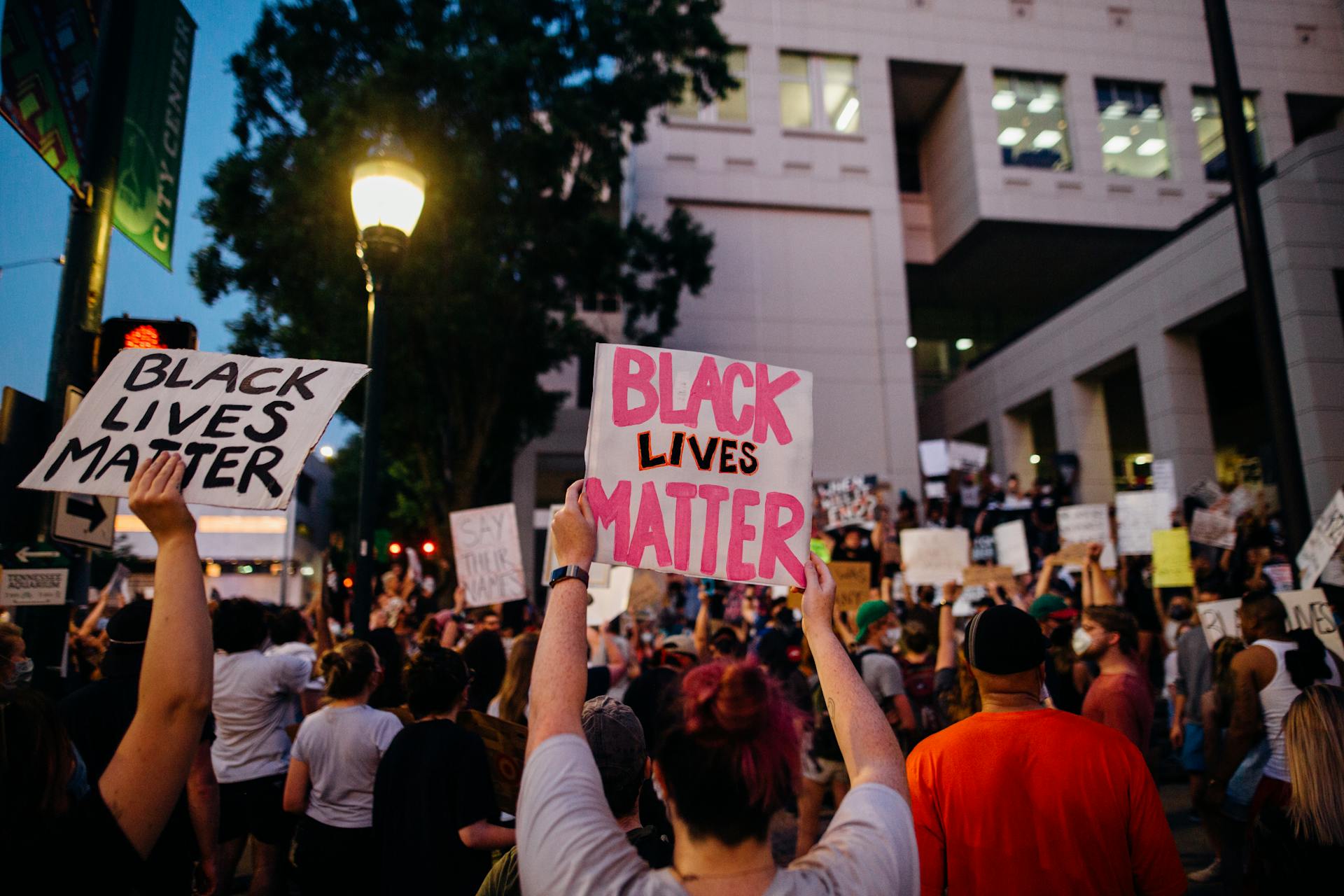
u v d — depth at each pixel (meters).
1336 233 17.67
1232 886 4.12
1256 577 9.66
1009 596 8.12
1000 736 2.50
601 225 18.75
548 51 17.39
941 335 33.22
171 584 1.71
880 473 25.64
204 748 3.39
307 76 17.64
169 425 1.95
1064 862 2.35
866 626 5.87
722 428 1.94
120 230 5.86
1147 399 21.34
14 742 1.54
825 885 1.27
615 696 6.88
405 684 3.40
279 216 16.88
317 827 3.58
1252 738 4.02
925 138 30.86
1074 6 28.78
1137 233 27.73
